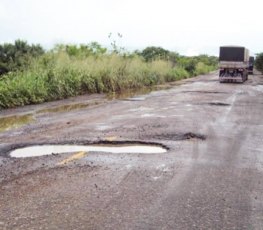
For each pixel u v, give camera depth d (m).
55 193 4.77
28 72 17.45
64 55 20.86
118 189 4.92
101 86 20.89
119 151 6.95
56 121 10.39
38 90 15.69
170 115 11.43
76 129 9.02
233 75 32.88
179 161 6.27
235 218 4.04
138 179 5.33
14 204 4.41
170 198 4.61
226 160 6.38
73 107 13.82
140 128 9.09
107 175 5.50
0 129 9.23
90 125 9.59
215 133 8.61
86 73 20.45
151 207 4.32
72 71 19.56
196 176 5.49
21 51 22.98
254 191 4.89
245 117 11.19
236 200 4.57
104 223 3.89
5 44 22.84
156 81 30.28
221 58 32.84
